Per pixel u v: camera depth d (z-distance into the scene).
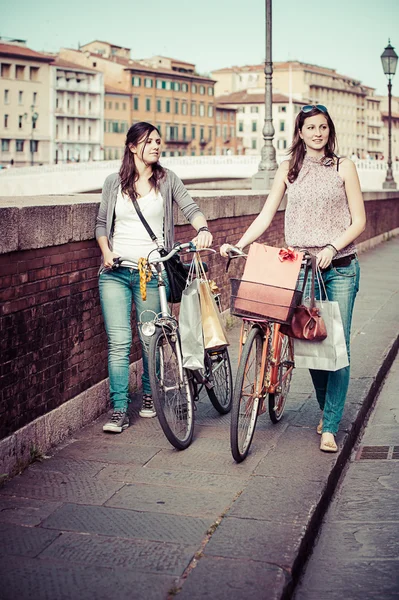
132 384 6.91
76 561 3.74
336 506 4.91
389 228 26.38
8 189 77.94
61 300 5.54
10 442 4.85
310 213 5.36
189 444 5.49
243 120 161.12
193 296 5.39
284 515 4.29
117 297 5.85
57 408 5.50
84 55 140.62
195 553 3.82
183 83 145.88
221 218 9.76
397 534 4.46
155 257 5.81
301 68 163.38
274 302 5.01
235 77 181.25
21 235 4.88
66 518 4.24
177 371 5.51
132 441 5.57
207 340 5.40
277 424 6.03
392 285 14.23
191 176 65.69
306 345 5.24
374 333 9.63
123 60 142.25
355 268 5.44
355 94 177.88
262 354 5.32
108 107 134.25
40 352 5.26
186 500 4.49
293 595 3.74
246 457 5.24
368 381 7.36
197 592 3.45
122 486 4.71
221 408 6.20
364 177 56.72
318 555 4.23
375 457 5.82
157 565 3.70
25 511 4.33
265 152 17.39
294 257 5.04
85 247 5.88
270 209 5.49
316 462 5.16
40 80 124.56
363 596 3.78
